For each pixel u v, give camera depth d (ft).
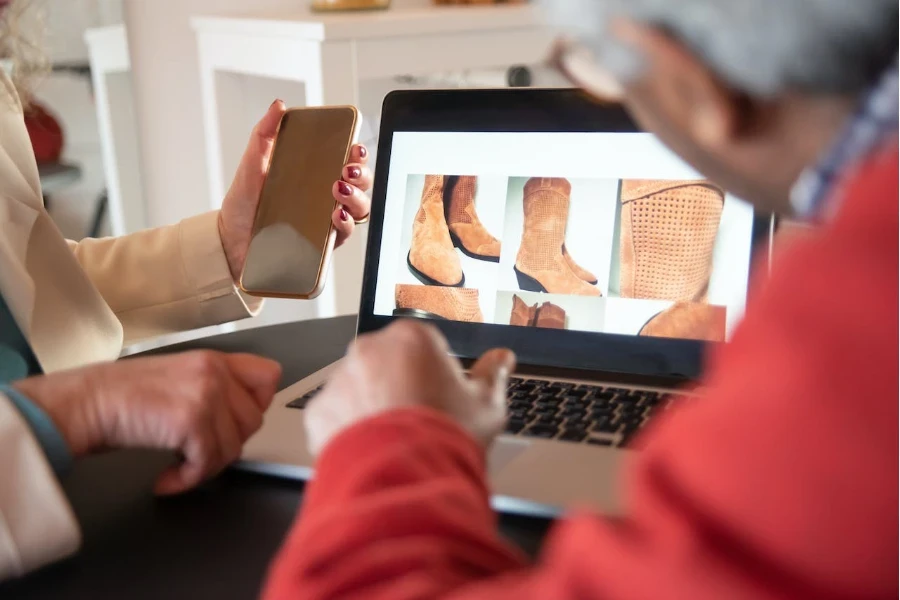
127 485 1.79
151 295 2.90
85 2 4.72
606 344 2.21
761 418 0.74
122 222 5.13
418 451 1.16
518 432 1.83
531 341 2.28
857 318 0.71
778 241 2.08
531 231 2.31
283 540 1.55
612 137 2.24
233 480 1.79
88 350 2.60
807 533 0.70
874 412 0.68
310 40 4.09
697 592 0.73
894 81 0.78
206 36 4.94
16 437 1.55
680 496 0.78
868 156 0.82
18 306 2.41
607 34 0.89
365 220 2.66
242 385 1.80
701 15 0.81
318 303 4.78
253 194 2.79
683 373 2.13
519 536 1.52
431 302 2.39
